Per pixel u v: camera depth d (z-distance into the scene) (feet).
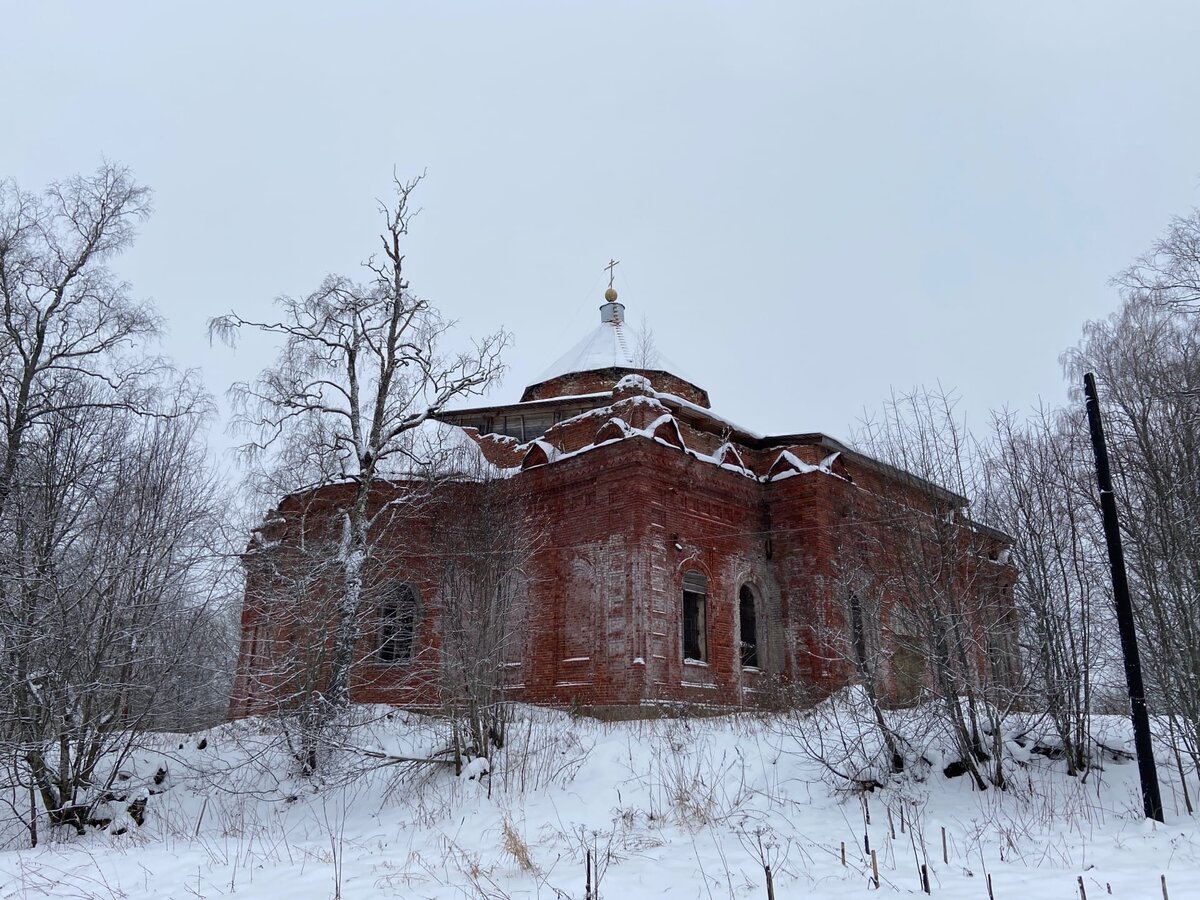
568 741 53.83
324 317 67.10
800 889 29.94
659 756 50.16
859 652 58.18
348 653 57.57
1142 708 39.17
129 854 40.70
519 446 82.12
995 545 49.01
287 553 63.41
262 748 56.39
